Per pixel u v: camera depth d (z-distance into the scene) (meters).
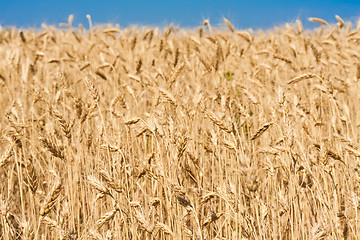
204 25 10.49
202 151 4.68
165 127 3.79
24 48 11.05
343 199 4.37
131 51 9.77
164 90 4.16
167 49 9.02
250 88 6.55
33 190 2.86
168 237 3.85
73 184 4.25
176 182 3.26
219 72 7.84
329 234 3.38
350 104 6.79
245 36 9.09
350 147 3.42
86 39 12.56
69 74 9.20
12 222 4.41
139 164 4.52
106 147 3.55
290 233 4.06
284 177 4.03
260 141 5.46
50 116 5.67
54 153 2.96
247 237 3.24
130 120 3.67
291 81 4.82
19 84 8.49
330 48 10.48
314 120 5.00
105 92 7.00
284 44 11.63
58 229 3.10
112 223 3.85
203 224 3.33
